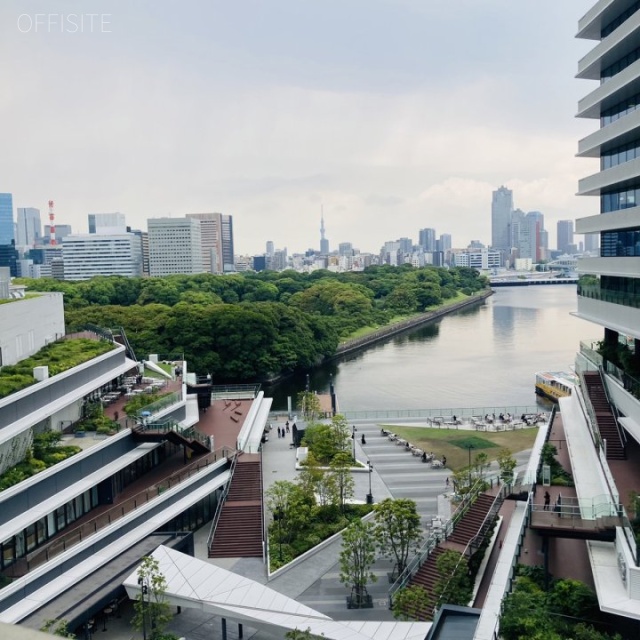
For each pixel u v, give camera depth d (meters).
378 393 124.50
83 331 78.19
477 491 55.44
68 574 42.41
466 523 51.91
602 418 56.88
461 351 173.12
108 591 41.38
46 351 61.72
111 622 42.72
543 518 41.81
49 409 49.62
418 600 41.00
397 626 36.03
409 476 71.62
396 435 88.94
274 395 127.88
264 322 137.38
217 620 43.75
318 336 159.50
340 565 51.00
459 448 81.81
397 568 48.97
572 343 181.75
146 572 39.94
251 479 62.31
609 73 62.00
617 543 38.31
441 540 50.75
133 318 150.50
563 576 42.50
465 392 123.81
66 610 38.88
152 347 134.88
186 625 43.03
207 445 65.38
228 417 81.06
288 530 54.69
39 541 45.19
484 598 43.22
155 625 39.44
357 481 70.12
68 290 193.50
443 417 98.88
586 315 67.38
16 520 41.69
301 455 75.69
